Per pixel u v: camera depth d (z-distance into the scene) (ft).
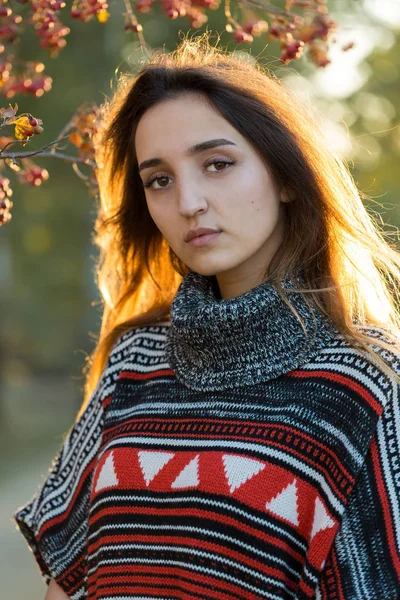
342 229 7.04
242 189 6.63
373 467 6.16
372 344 6.46
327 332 6.61
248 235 6.66
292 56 7.20
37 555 8.10
